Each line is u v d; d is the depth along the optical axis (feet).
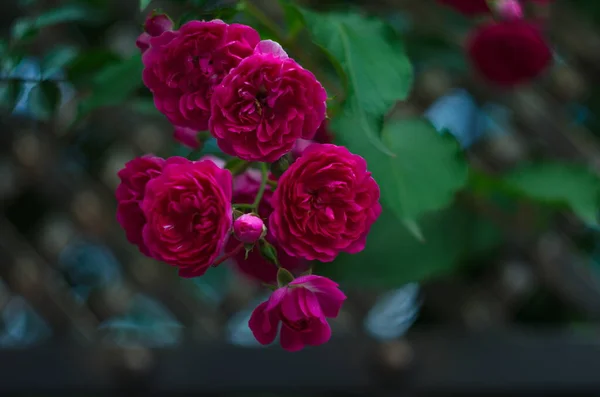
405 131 3.45
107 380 5.21
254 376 5.25
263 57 2.93
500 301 5.35
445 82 5.34
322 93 2.95
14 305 5.45
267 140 2.93
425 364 5.24
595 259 5.76
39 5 4.70
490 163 5.48
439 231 4.01
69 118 5.05
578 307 5.37
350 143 3.30
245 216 2.95
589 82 5.56
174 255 2.94
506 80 3.93
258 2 4.45
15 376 5.18
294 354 5.28
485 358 5.25
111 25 4.96
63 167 5.24
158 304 5.38
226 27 2.97
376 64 3.14
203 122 3.00
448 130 3.46
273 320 3.00
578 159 5.44
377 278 3.85
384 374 5.21
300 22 3.31
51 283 5.32
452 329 5.34
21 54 3.57
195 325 5.35
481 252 4.25
